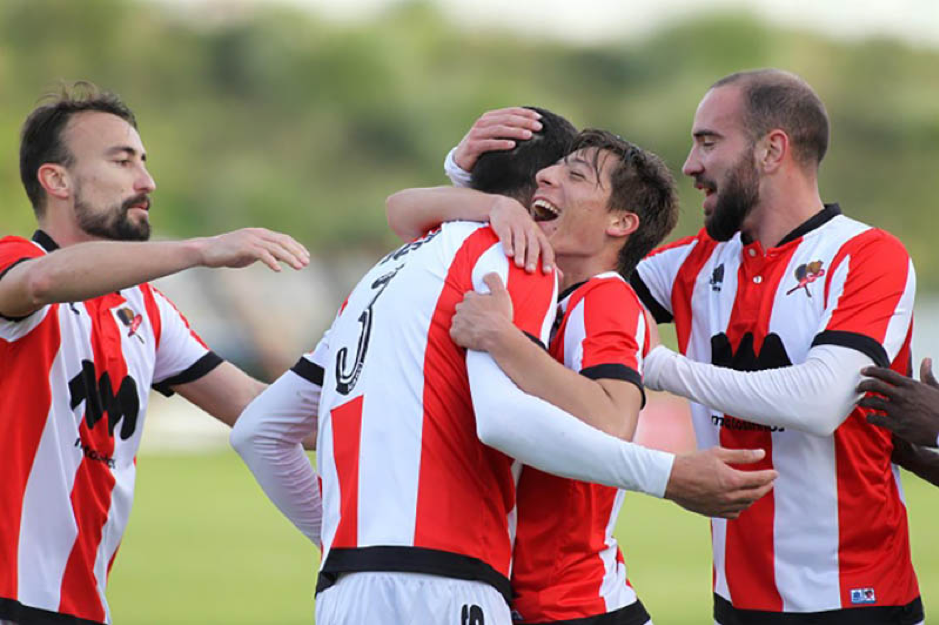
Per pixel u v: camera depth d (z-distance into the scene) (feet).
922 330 360.69
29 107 524.93
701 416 51.83
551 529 41.70
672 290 53.93
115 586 116.67
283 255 43.34
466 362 40.04
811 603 49.37
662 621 98.07
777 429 49.52
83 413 49.49
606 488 42.52
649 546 147.64
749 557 50.44
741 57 587.68
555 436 37.96
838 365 47.16
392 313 41.16
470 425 40.11
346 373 41.52
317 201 543.80
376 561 39.01
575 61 599.57
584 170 43.11
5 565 47.34
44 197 52.34
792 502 49.47
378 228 536.83
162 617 101.19
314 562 133.39
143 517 170.09
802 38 607.78
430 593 38.75
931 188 566.36
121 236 52.70
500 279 40.37
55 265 43.80
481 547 39.70
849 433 49.19
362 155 561.84
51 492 48.49
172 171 532.73
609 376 39.68
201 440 325.01
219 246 43.50
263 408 45.34
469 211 43.16
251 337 383.65
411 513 39.17
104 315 51.06
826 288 49.24
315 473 46.91
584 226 43.01
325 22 580.71
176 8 567.18
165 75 558.15
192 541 148.15
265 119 561.43
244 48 564.30
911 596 50.70
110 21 546.67
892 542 50.29
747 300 50.85
